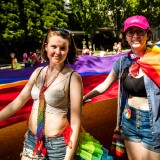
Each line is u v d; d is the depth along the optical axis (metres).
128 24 2.71
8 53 34.72
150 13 38.31
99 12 39.72
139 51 2.77
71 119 2.34
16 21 31.48
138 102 2.75
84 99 2.99
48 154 2.33
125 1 39.09
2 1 30.94
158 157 2.75
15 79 3.78
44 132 2.31
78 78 2.33
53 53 2.29
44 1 33.81
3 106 3.18
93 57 4.39
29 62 19.58
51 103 2.28
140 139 2.80
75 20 42.31
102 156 2.47
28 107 3.35
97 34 46.53
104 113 5.54
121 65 2.87
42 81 2.37
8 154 3.91
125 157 4.06
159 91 2.68
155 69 2.66
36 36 33.31
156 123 2.69
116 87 4.16
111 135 4.80
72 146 2.29
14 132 4.46
